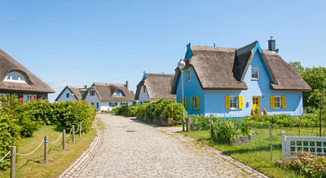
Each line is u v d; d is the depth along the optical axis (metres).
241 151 9.34
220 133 11.27
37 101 16.03
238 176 6.71
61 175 6.88
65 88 64.06
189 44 24.73
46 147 8.06
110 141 12.98
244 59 23.09
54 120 15.76
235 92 22.48
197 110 22.98
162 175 6.89
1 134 7.21
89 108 17.94
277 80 23.50
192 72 24.16
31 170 7.21
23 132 12.01
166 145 11.50
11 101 12.40
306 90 24.55
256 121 16.86
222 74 22.23
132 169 7.55
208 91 21.72
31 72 27.80
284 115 17.27
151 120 24.30
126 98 61.31
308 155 6.95
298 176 6.31
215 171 7.21
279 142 10.48
